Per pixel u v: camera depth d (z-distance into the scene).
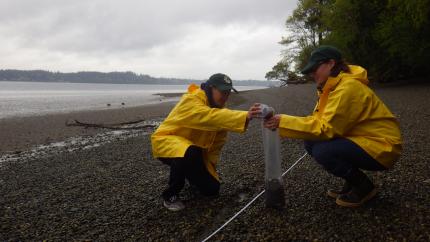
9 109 25.53
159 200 4.42
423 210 3.42
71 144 10.28
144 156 7.46
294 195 4.16
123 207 4.30
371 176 4.48
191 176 4.05
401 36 17.88
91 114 20.59
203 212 3.90
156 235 3.46
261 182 4.85
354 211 3.55
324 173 4.91
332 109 3.24
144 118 17.55
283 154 6.29
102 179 5.75
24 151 9.45
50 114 20.89
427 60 18.52
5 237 3.64
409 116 9.09
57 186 5.55
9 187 5.68
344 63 3.44
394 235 3.04
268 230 3.35
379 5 20.39
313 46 39.38
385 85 21.42
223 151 7.18
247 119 3.48
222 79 3.81
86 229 3.74
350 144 3.34
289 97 21.58
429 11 15.94
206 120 3.64
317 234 3.19
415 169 4.63
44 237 3.60
